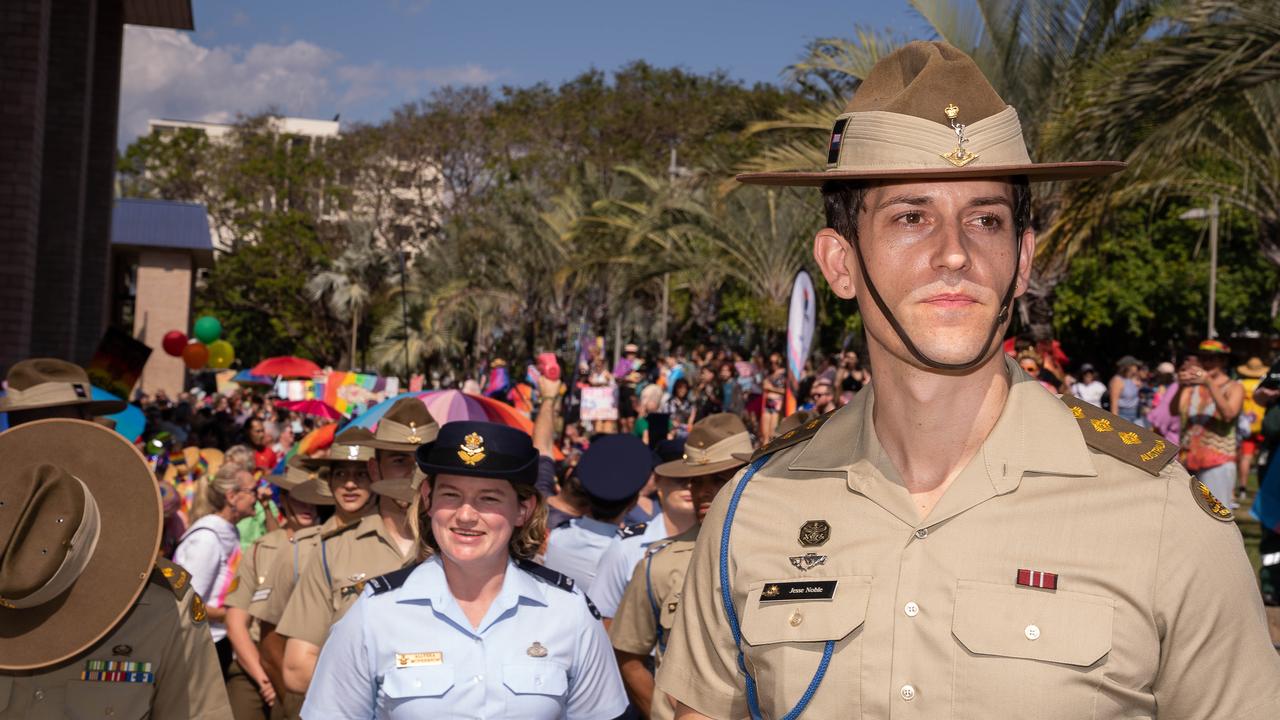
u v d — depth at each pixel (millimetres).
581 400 21031
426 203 58656
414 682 3434
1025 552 1773
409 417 5555
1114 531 1750
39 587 3012
